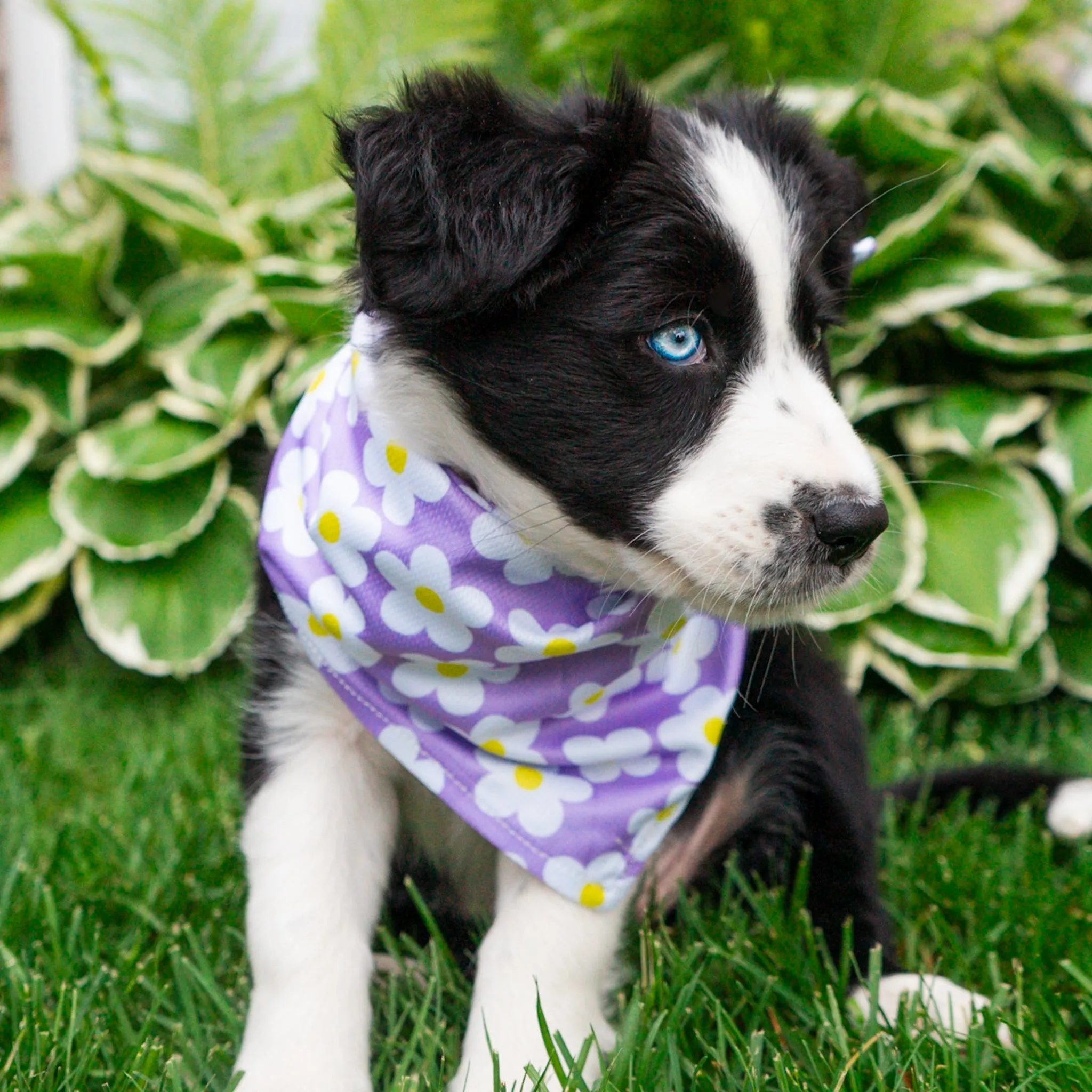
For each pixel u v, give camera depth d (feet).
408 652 1.81
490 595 1.79
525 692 1.83
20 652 2.97
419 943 2.04
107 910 2.00
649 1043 1.71
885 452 2.74
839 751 2.02
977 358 2.77
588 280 1.73
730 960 1.87
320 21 3.34
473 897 2.04
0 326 2.79
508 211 1.68
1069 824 2.17
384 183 1.70
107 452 2.65
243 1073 1.72
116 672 2.85
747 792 2.01
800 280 1.78
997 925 1.99
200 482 2.73
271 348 2.80
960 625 2.59
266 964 1.77
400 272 1.70
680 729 1.86
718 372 1.74
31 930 1.96
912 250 2.63
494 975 1.79
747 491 1.70
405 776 1.93
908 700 2.78
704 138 1.83
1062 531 2.68
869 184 2.68
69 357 2.82
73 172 3.25
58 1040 1.74
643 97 1.80
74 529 2.65
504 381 1.74
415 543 1.78
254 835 1.84
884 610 2.61
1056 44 3.11
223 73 3.32
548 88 3.00
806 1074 1.74
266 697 1.90
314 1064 1.71
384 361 1.77
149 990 1.85
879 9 2.92
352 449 1.81
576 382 1.73
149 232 3.03
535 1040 1.74
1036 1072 1.70
